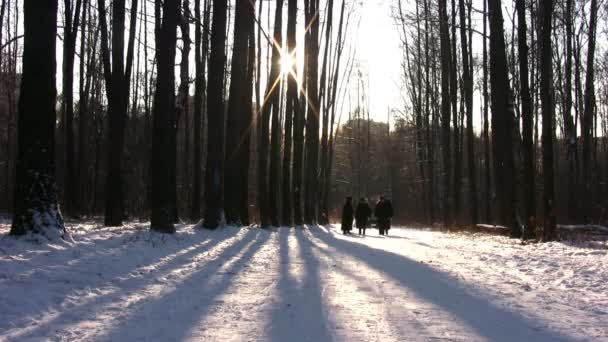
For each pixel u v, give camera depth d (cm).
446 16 3138
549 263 1197
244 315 712
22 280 780
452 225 3200
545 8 1855
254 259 1293
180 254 1231
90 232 1440
